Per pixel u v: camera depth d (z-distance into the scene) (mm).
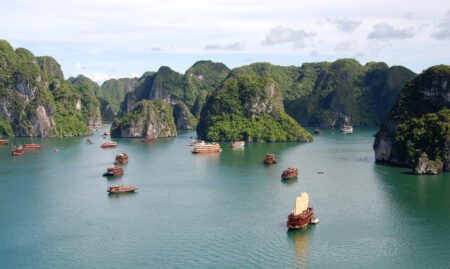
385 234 125500
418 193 166250
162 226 134125
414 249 116000
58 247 119812
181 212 147250
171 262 110438
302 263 108938
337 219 137625
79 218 142375
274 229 130125
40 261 112000
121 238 125250
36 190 178750
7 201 162500
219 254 114312
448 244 118750
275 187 179750
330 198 161125
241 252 115250
